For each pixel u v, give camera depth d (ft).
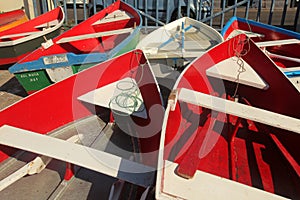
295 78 11.15
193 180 5.01
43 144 6.66
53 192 7.22
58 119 9.27
